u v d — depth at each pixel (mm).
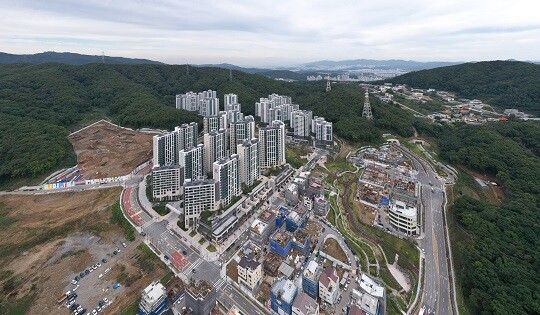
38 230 169125
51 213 184625
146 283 134375
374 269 140625
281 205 196625
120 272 141250
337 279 123750
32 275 140125
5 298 128375
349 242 157500
